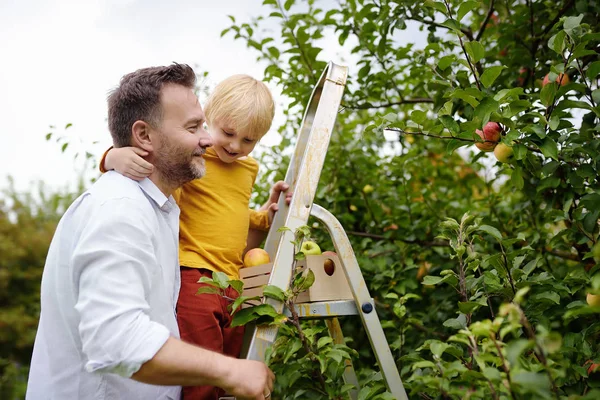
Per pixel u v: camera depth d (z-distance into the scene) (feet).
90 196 5.26
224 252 6.23
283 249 5.42
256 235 7.45
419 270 9.50
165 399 5.26
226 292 6.02
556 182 6.38
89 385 5.01
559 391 4.98
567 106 5.82
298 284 5.22
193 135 5.54
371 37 9.31
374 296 9.20
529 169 6.56
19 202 25.18
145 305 4.60
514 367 3.64
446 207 10.52
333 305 5.69
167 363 4.32
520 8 8.95
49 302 5.29
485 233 8.92
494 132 6.08
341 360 5.24
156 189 5.47
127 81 5.58
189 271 5.91
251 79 6.86
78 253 4.66
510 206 9.79
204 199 6.40
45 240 24.31
